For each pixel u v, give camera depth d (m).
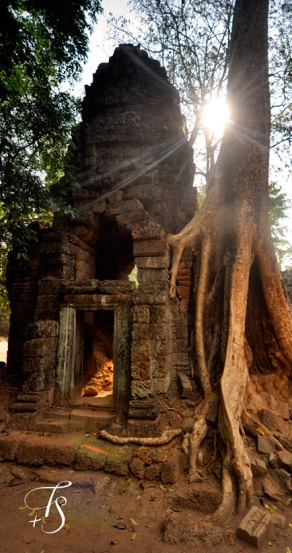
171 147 8.52
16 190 5.89
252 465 4.64
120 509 4.23
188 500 4.25
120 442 5.11
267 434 5.25
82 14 6.00
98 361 8.39
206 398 6.02
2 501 4.37
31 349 6.04
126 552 3.55
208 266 7.34
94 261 8.66
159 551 3.55
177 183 8.38
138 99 8.81
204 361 6.57
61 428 5.58
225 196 7.68
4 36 5.54
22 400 5.88
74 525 3.96
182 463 4.86
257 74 7.74
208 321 7.00
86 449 5.01
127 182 8.09
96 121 8.73
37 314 6.70
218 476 4.59
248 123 7.55
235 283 6.64
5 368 7.41
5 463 5.11
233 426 4.94
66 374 6.30
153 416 5.30
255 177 7.36
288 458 4.78
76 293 6.51
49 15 6.00
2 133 6.04
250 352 6.74
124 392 5.87
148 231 6.66
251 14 8.04
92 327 8.76
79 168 8.72
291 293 9.07
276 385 6.54
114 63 9.13
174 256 7.38
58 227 8.00
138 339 5.67
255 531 3.70
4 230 6.53
